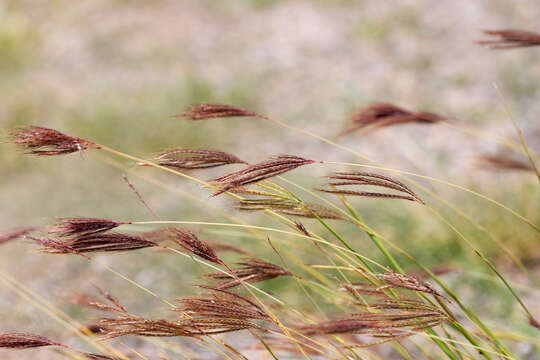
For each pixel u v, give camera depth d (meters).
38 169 6.11
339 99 6.88
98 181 5.68
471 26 8.17
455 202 4.22
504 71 6.94
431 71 7.30
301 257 3.79
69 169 6.02
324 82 7.39
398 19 8.75
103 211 4.98
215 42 8.94
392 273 1.56
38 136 1.54
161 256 4.19
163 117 6.48
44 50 9.14
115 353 1.96
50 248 1.55
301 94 7.16
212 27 9.48
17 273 4.31
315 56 8.13
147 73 8.05
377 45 8.19
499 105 6.27
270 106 6.98
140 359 2.80
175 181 5.54
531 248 3.76
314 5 9.74
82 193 5.45
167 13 10.15
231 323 1.54
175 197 5.12
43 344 1.61
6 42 8.98
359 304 1.57
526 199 3.99
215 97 7.08
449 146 5.52
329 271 3.55
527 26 7.80
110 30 9.61
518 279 3.57
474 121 5.99
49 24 10.10
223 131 6.39
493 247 3.74
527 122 5.83
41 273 4.29
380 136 5.94
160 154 1.66
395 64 7.61
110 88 7.59
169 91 7.22
